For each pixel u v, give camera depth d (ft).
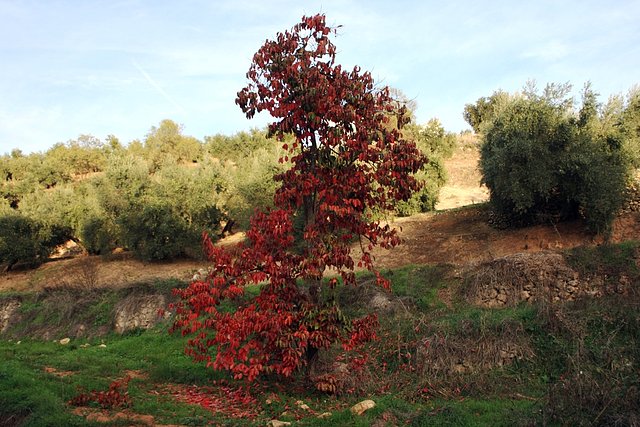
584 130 54.75
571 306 37.45
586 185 52.44
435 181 89.92
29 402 25.08
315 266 29.86
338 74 30.66
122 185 89.30
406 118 31.68
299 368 33.24
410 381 32.12
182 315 31.27
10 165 148.97
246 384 33.45
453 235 65.41
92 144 171.01
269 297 30.50
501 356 32.96
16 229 93.40
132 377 37.24
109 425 23.58
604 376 26.99
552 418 23.82
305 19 31.09
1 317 65.36
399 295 46.85
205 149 166.40
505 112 59.31
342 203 30.81
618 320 34.17
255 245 30.78
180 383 36.11
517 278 43.04
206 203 85.61
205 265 79.00
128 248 88.38
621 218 55.21
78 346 54.49
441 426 24.48
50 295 66.44
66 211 97.55
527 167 55.26
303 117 30.66
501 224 64.85
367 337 31.48
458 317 37.68
